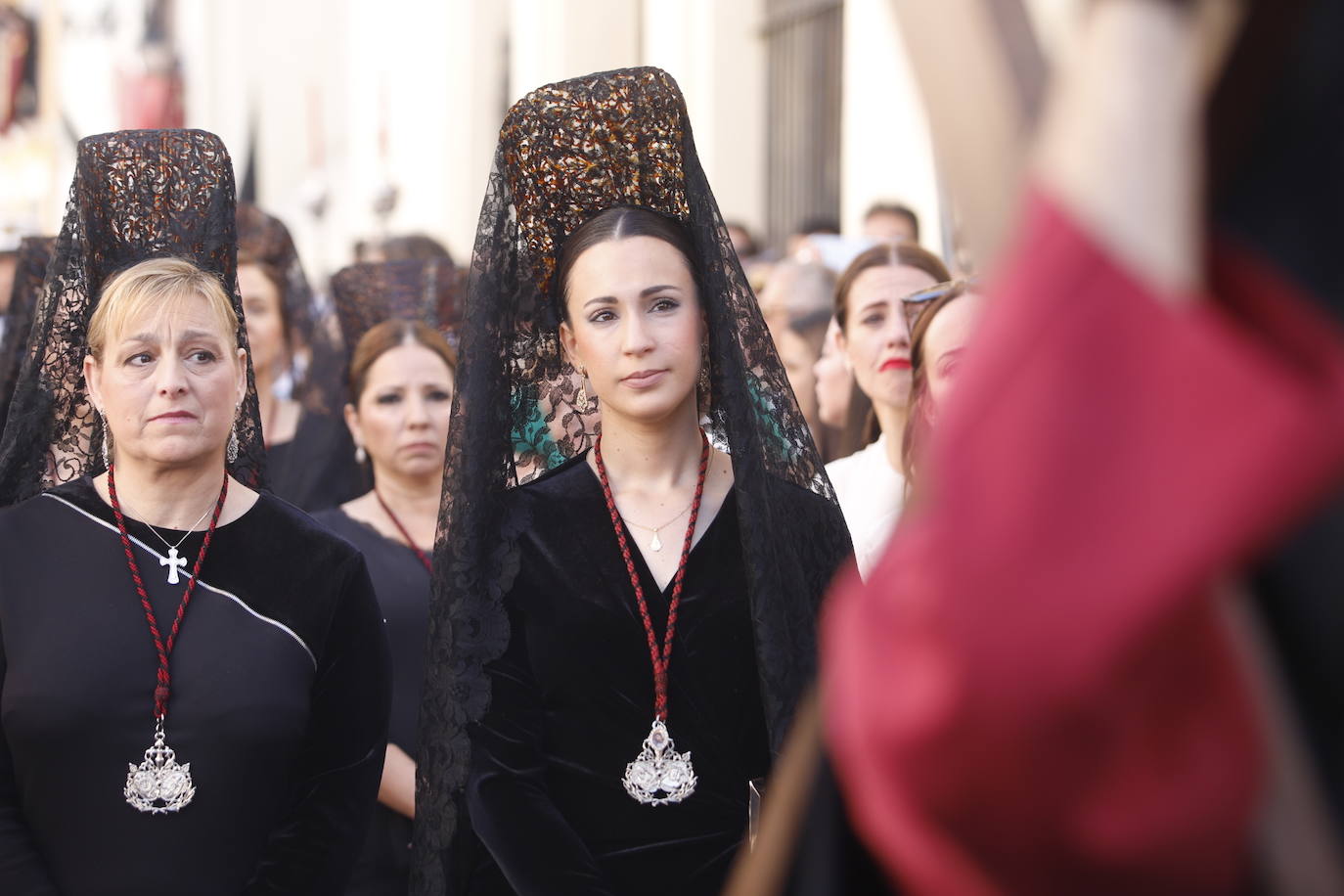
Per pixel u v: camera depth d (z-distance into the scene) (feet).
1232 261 2.13
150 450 9.23
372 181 66.18
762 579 9.10
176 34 90.48
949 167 2.53
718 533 9.57
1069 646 2.02
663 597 9.41
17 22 72.08
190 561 9.35
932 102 2.52
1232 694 2.18
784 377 9.79
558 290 9.97
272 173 85.35
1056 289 2.10
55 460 10.48
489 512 9.76
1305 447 1.93
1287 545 2.28
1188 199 2.10
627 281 9.39
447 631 9.55
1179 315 2.03
